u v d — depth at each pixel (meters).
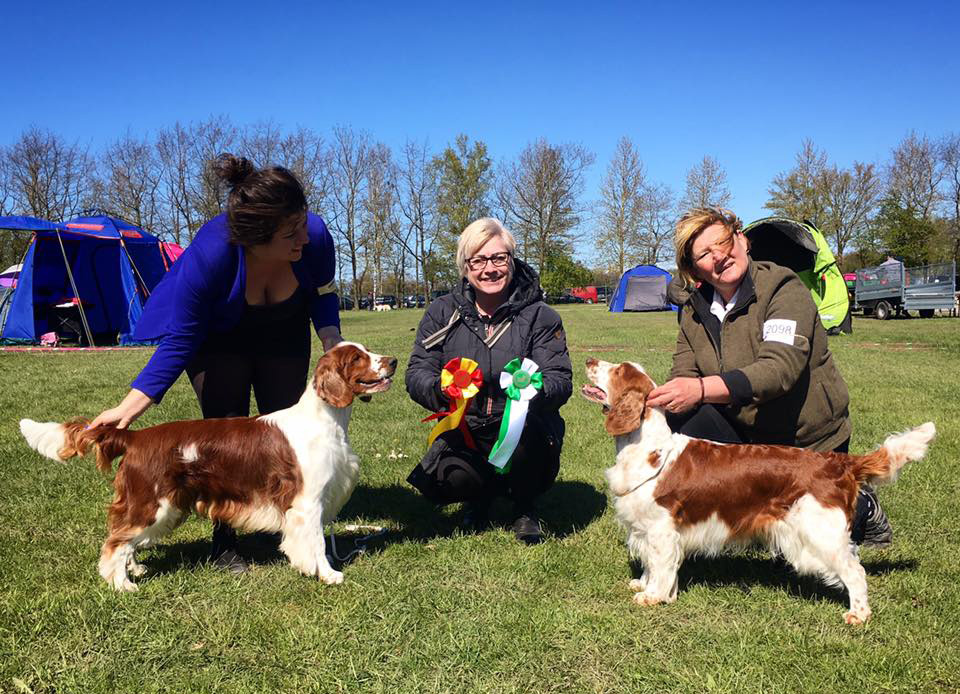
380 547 4.39
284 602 3.58
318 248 4.25
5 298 18.73
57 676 2.89
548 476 4.60
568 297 63.06
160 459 3.66
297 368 4.47
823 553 3.40
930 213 51.34
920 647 3.13
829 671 2.96
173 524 3.78
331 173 54.47
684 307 4.27
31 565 3.91
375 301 65.50
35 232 17.48
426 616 3.42
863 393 9.23
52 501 4.94
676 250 3.95
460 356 4.55
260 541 4.46
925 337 18.17
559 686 2.88
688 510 3.58
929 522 4.61
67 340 18.42
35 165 46.78
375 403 8.76
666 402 3.62
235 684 2.87
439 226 59.31
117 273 18.52
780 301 3.78
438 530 4.75
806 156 53.41
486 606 3.52
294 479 3.79
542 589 3.75
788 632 3.28
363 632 3.26
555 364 4.53
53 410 8.34
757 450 3.60
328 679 2.89
